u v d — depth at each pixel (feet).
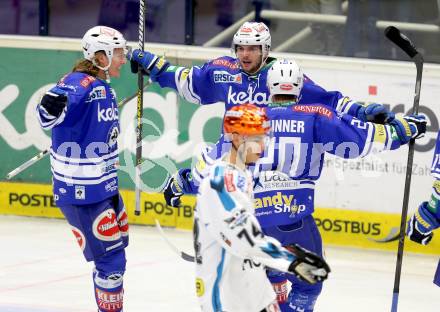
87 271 61.67
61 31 78.69
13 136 78.64
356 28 72.23
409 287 60.34
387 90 70.59
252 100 47.34
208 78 48.91
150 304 54.19
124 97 75.56
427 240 43.04
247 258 34.40
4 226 75.77
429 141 69.15
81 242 47.73
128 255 66.69
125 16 77.36
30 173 78.95
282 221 42.86
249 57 46.50
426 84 69.15
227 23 74.95
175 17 76.02
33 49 77.56
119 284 47.85
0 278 59.31
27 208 79.36
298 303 44.14
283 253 32.71
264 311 34.73
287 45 74.08
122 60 48.47
